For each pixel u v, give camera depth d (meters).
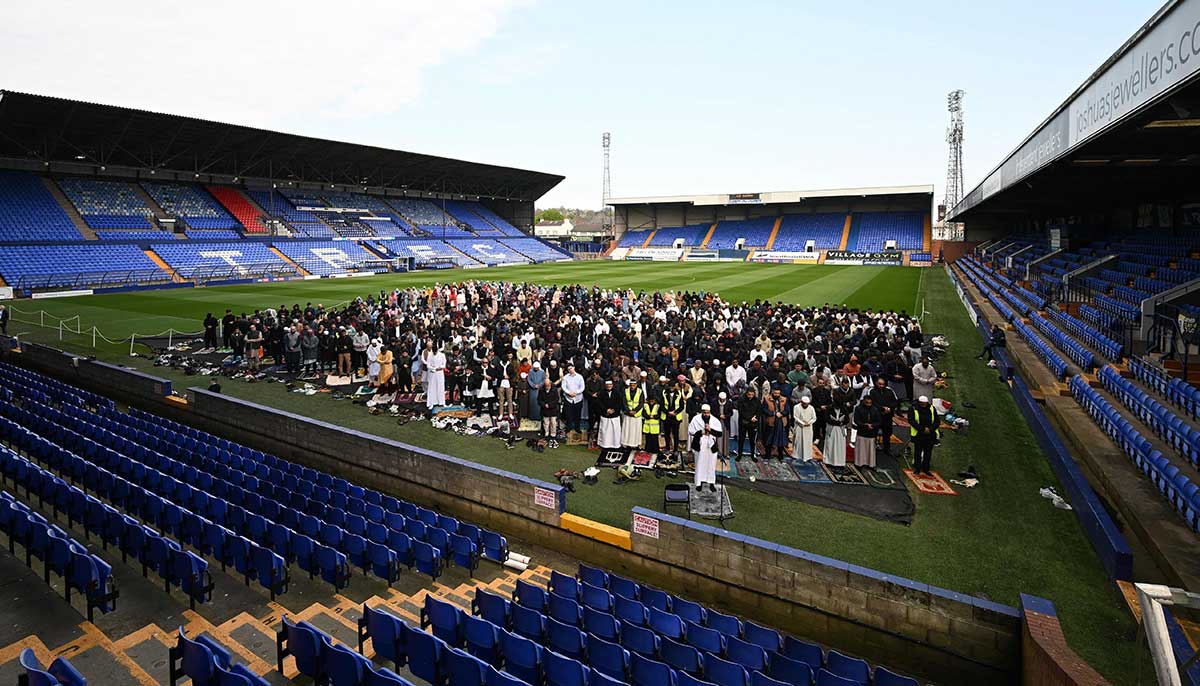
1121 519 11.20
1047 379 19.86
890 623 8.66
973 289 47.56
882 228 88.31
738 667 7.06
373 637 7.74
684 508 11.70
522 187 98.88
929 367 16.52
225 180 71.25
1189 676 5.59
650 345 19.86
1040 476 13.20
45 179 57.41
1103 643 7.74
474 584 10.23
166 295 45.97
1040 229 57.31
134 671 7.54
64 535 9.02
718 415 14.26
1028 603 7.91
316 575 9.97
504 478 12.11
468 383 18.03
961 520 11.18
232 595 9.42
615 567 10.91
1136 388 15.45
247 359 23.77
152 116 50.06
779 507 11.73
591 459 14.54
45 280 46.62
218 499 11.12
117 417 17.23
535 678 7.32
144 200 62.38
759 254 88.38
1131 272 29.22
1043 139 17.48
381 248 73.81
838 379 14.86
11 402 18.84
